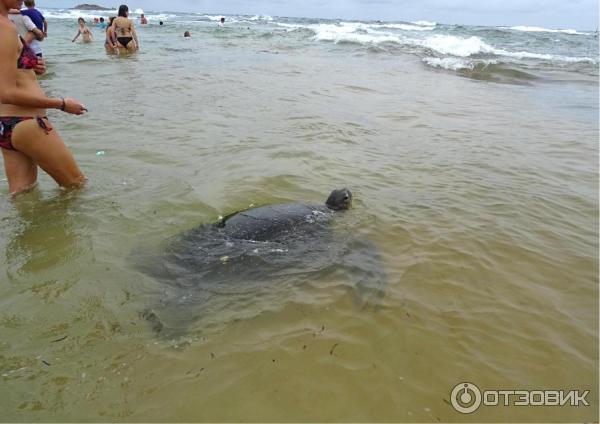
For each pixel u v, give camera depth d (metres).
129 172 5.22
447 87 12.10
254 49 19.58
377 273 3.39
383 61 16.70
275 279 3.23
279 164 5.70
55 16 42.75
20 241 3.66
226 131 7.05
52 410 2.12
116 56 15.45
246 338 2.68
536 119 8.80
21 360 2.42
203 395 2.26
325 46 21.20
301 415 2.18
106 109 8.06
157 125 7.21
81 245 3.62
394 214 4.43
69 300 2.94
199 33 27.28
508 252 3.78
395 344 2.68
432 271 3.45
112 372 2.38
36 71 4.46
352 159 6.05
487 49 19.22
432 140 7.11
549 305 3.11
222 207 4.46
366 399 2.29
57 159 4.46
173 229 3.95
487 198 4.91
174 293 3.05
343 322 2.84
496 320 2.93
